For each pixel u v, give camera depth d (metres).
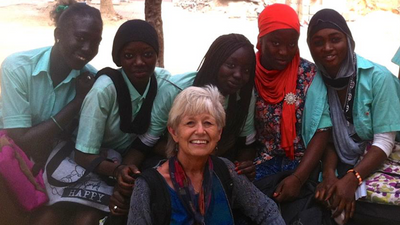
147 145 3.49
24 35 15.45
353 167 3.45
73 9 3.29
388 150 3.36
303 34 16.08
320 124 3.47
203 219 2.67
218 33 16.66
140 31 3.20
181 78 3.51
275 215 2.86
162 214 2.63
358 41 15.59
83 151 3.24
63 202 3.17
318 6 18.23
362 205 3.29
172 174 2.70
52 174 3.25
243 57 3.24
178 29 17.28
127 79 3.36
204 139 2.65
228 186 2.81
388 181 3.28
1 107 3.44
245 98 3.46
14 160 3.12
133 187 2.79
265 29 3.40
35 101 3.40
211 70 3.32
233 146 3.65
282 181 3.34
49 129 3.30
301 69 3.54
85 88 3.38
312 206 3.30
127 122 3.38
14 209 3.20
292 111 3.50
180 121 2.67
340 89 3.46
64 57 3.34
